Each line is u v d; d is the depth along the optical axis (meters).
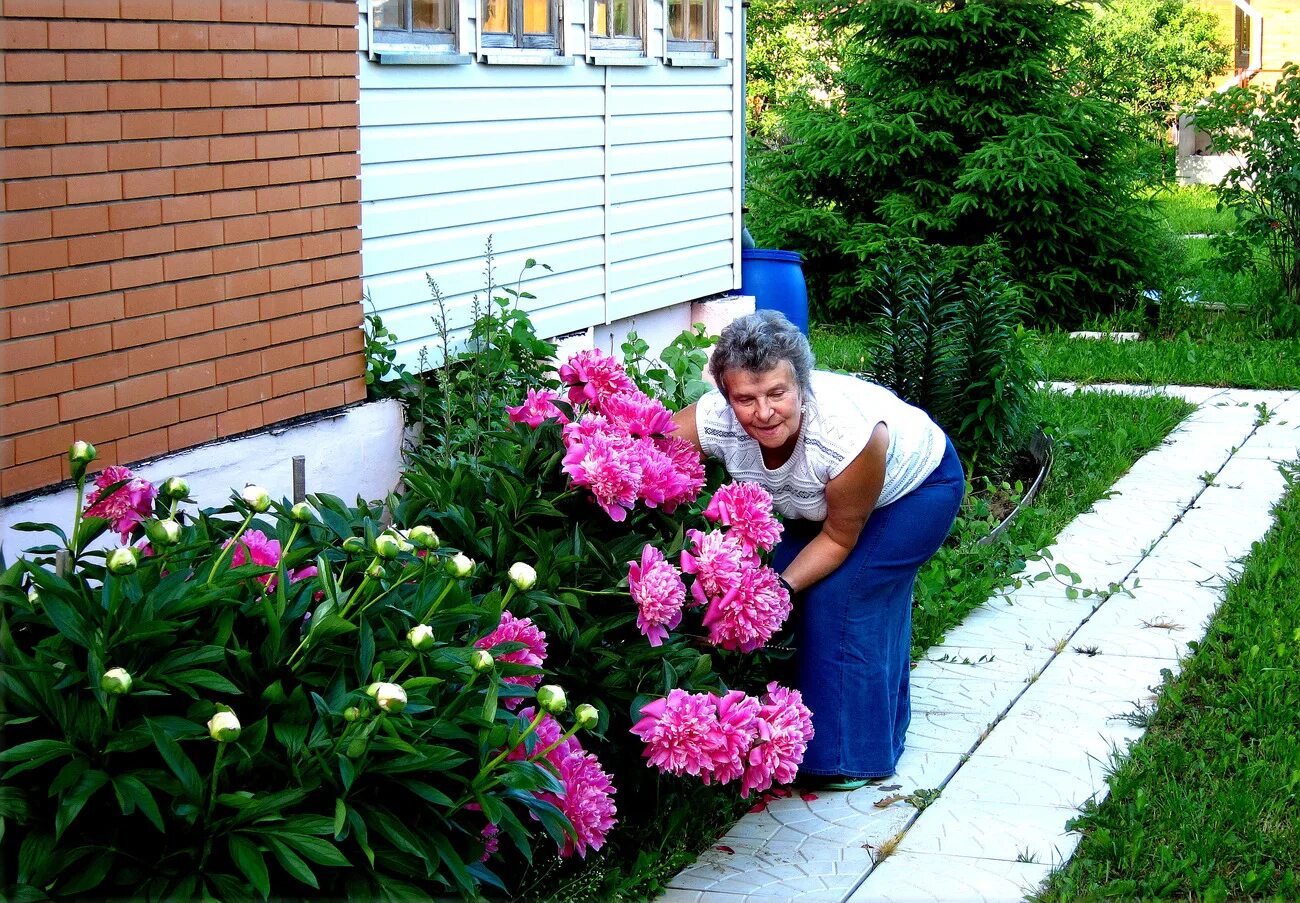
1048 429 8.12
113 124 4.18
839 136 13.62
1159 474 7.77
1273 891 3.49
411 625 2.85
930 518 3.99
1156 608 5.65
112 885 2.41
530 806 2.83
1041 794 4.04
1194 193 23.77
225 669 2.62
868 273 12.98
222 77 4.56
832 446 3.76
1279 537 6.46
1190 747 4.30
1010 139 13.12
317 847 2.40
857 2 14.04
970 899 3.44
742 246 9.95
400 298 5.95
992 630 5.43
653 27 8.05
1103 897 3.45
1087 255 13.33
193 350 4.58
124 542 3.04
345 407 5.33
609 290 7.80
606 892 3.37
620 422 3.71
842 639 4.02
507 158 6.67
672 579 3.27
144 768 2.45
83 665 2.58
